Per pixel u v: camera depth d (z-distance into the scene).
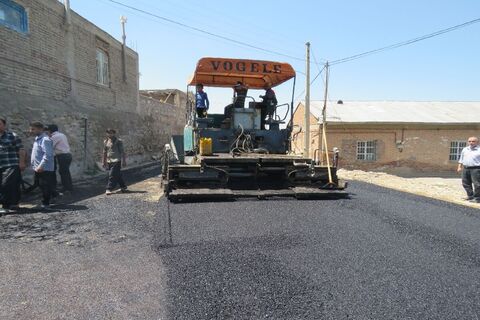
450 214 6.90
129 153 18.72
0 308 3.22
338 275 3.96
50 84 11.80
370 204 7.36
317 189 7.93
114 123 16.83
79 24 13.73
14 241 4.95
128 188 9.72
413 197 8.67
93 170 13.70
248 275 3.89
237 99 9.13
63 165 8.80
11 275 3.88
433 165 21.06
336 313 3.21
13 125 9.42
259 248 4.68
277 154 8.62
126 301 3.36
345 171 17.03
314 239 5.08
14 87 10.02
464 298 3.53
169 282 3.73
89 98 14.66
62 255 4.45
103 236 5.18
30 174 9.51
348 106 23.81
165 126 25.56
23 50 10.43
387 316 3.19
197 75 9.19
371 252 4.65
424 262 4.38
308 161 7.98
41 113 10.82
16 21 10.25
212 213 6.29
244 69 8.80
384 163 20.73
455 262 4.42
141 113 21.09
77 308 3.24
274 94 9.59
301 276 3.90
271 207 6.77
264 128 9.41
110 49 16.80
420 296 3.55
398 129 20.70
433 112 22.88
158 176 12.77
